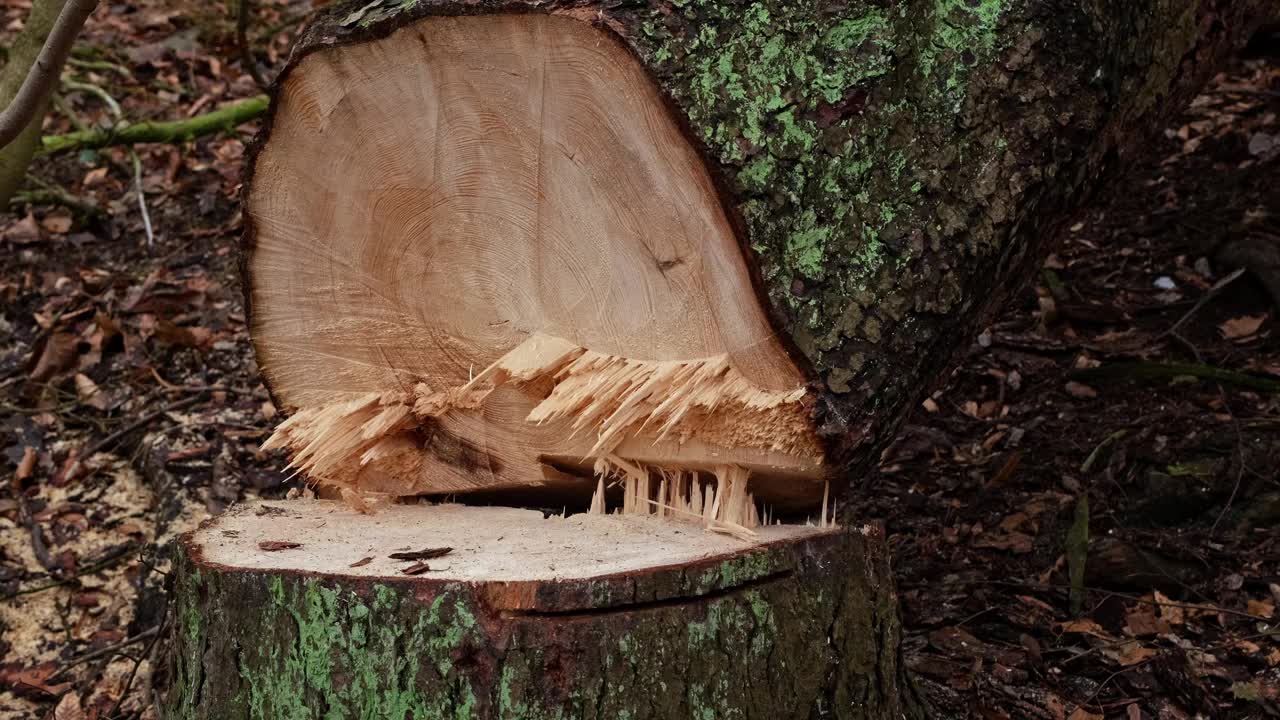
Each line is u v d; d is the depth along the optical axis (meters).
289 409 2.12
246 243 2.04
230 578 1.63
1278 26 4.13
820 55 1.71
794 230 1.67
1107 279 3.46
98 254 3.97
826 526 1.81
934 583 2.65
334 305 2.04
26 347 3.59
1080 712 2.24
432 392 2.01
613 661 1.55
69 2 2.04
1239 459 2.71
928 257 1.69
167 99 4.78
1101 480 2.80
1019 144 1.73
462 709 1.54
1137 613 2.48
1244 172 3.63
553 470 1.96
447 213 1.90
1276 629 2.36
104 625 2.75
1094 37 1.78
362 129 1.90
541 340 1.86
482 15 1.72
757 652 1.65
